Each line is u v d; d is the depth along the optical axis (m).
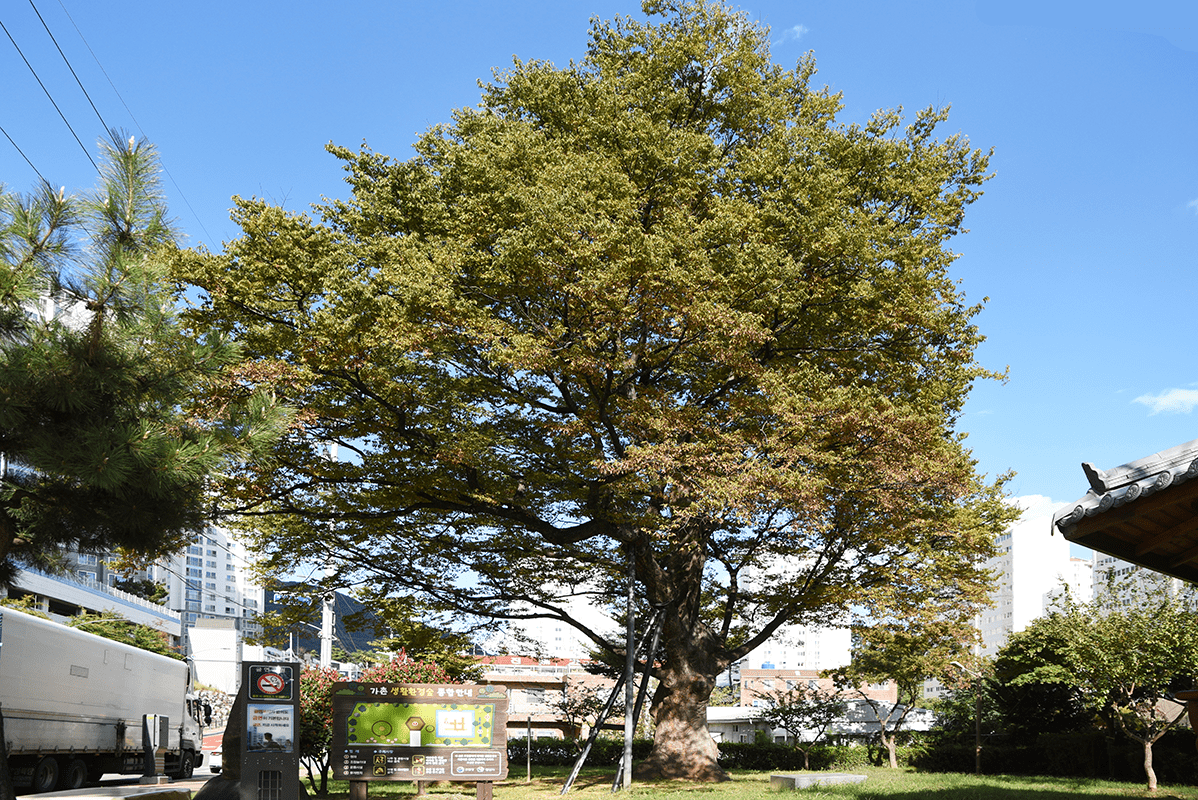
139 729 26.45
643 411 17.98
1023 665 28.91
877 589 21.69
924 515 21.25
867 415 17.70
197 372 11.12
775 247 18.58
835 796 15.50
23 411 10.09
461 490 19.70
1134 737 20.05
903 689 31.75
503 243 17.05
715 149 20.39
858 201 21.94
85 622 47.88
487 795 15.61
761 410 18.11
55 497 11.22
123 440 9.91
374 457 20.05
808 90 25.05
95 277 9.98
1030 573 106.50
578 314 17.62
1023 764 28.12
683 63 22.84
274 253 17.23
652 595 22.34
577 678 40.31
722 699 72.75
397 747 15.48
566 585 23.53
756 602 24.36
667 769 21.55
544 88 22.38
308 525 21.20
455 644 23.33
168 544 12.12
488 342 17.69
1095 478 6.73
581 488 20.56
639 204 19.84
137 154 10.42
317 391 18.62
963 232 23.08
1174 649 19.59
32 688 20.28
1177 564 7.39
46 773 21.59
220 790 12.78
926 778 21.83
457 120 22.30
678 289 16.69
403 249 17.89
